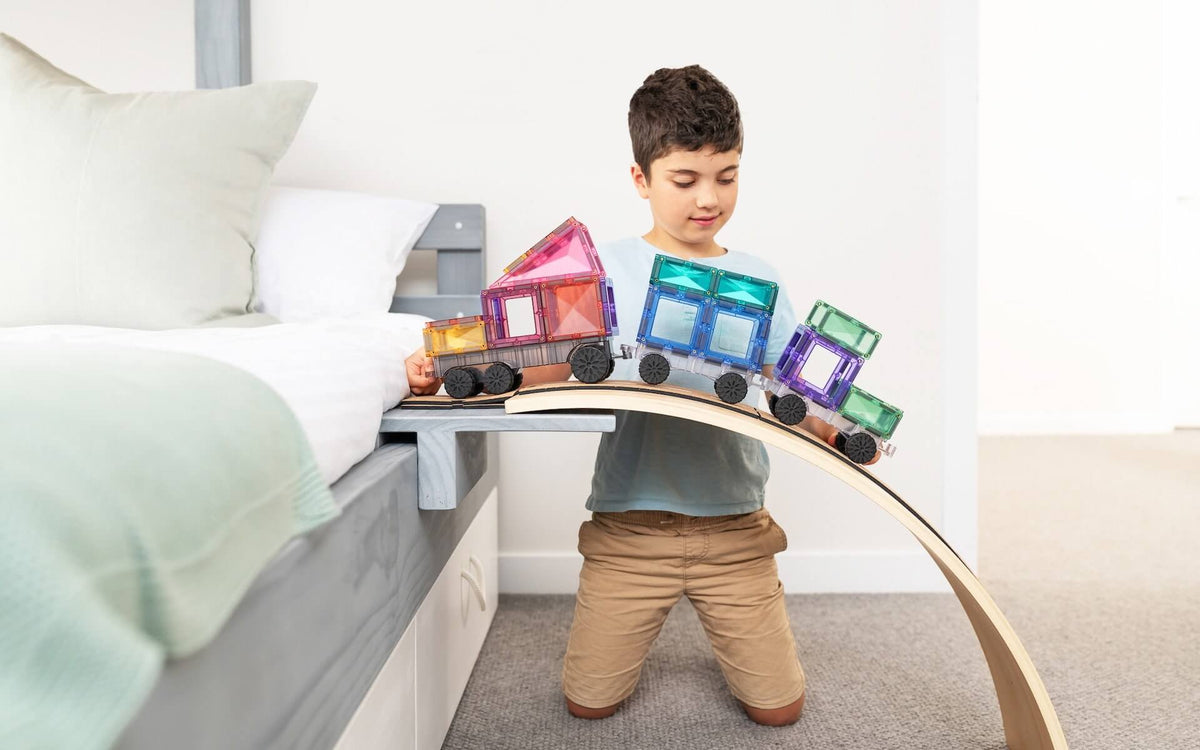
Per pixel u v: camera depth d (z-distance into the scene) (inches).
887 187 61.1
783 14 60.3
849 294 61.5
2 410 12.5
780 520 62.4
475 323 35.0
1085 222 143.7
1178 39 140.9
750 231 61.2
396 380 35.0
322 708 20.7
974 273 61.4
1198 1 139.9
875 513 62.4
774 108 60.7
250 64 60.1
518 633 52.9
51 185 40.4
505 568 61.9
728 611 40.5
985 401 146.8
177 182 42.3
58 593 10.7
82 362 16.3
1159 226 143.8
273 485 17.7
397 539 28.7
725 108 37.2
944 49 60.4
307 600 19.6
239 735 15.8
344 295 50.3
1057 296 145.0
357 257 51.8
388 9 60.5
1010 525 82.0
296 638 18.9
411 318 48.9
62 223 40.1
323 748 20.9
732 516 41.4
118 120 42.4
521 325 35.3
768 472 43.6
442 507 32.6
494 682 45.3
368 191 61.2
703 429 40.9
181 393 16.5
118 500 12.3
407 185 61.2
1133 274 144.7
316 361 27.4
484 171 61.1
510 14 60.4
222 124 44.8
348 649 23.0
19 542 10.9
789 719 40.6
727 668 41.5
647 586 40.6
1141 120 142.3
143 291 40.5
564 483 61.9
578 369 33.2
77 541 11.3
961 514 62.4
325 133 60.9
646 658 48.9
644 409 31.1
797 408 33.3
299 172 60.9
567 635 52.5
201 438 15.5
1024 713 35.3
